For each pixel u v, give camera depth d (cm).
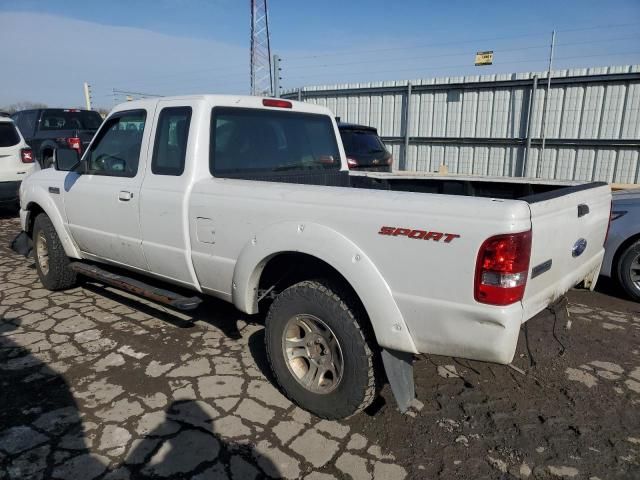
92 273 441
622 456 266
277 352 306
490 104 1476
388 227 248
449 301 236
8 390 323
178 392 322
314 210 276
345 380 276
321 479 247
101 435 278
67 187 449
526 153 1430
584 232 297
